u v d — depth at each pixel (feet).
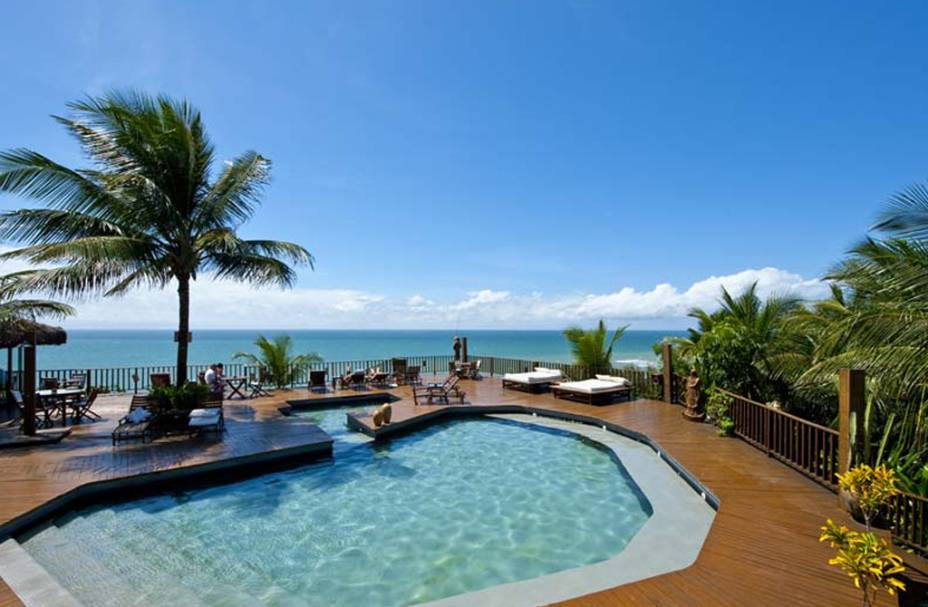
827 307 27.73
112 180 26.78
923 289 15.42
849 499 14.29
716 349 31.12
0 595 10.76
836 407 26.84
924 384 15.07
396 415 32.04
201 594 12.33
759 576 11.09
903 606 10.91
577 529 16.72
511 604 10.94
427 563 14.24
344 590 12.66
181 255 30.30
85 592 12.37
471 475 22.65
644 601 10.11
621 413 32.48
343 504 19.03
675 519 16.05
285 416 32.22
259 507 18.63
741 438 25.05
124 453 22.21
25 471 19.36
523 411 35.47
